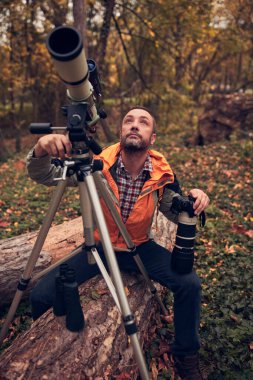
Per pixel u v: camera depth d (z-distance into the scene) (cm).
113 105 1559
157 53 1306
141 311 240
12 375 178
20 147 1296
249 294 329
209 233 443
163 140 1210
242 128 1023
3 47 1166
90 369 190
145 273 234
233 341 274
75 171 175
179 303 228
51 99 1554
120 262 248
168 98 1412
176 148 1027
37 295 232
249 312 305
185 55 1431
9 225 498
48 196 640
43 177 207
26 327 298
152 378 241
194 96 1847
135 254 224
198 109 1697
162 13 1063
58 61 133
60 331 204
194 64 1906
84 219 188
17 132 1298
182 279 223
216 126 1060
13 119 1328
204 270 368
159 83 1409
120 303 159
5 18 1074
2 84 1312
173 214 242
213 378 250
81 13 873
